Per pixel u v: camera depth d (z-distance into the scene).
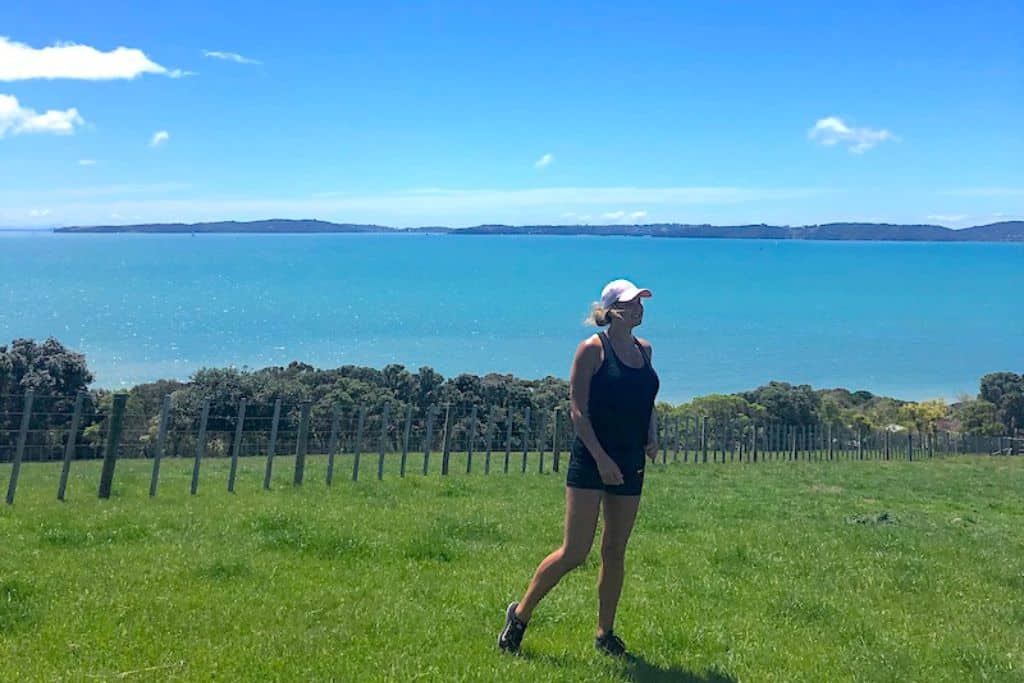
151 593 8.32
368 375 50.91
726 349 135.12
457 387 53.03
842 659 7.61
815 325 169.62
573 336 135.88
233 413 38.66
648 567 10.95
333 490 17.94
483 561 10.55
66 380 43.22
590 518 6.75
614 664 6.90
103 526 11.63
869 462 45.16
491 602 8.46
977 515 20.89
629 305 6.81
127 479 18.95
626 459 6.76
